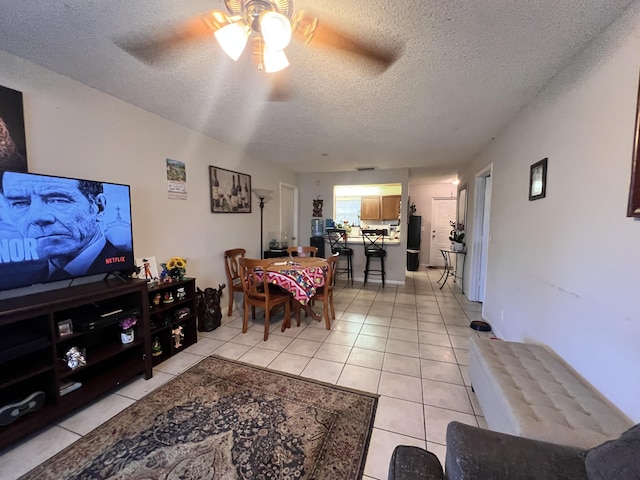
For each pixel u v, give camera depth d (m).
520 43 1.53
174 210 2.90
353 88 2.08
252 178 4.33
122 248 2.16
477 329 3.18
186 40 1.54
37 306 1.52
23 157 1.74
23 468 1.38
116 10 1.30
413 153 4.12
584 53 1.57
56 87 1.90
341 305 4.15
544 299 1.97
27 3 1.25
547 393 1.35
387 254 5.60
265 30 1.08
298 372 2.27
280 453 1.48
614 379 1.29
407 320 3.50
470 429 0.98
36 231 1.68
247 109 2.51
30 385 1.68
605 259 1.37
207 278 3.41
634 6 1.21
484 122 2.78
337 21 1.37
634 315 1.18
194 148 3.15
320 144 3.66
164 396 1.94
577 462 0.85
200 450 1.49
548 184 1.95
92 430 1.63
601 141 1.42
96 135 2.16
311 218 6.02
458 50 1.60
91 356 1.87
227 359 2.47
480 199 4.22
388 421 1.72
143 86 2.09
